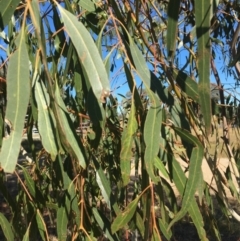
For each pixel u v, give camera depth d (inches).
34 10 10.1
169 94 14.2
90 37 11.7
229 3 26.3
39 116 12.2
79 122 17.5
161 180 15.6
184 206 13.7
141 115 14.2
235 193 26.0
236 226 57.1
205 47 11.2
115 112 23.3
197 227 14.7
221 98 26.4
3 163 10.2
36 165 26.3
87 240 16.4
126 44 14.4
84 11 17.1
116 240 17.7
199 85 11.4
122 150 13.4
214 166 21.4
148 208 14.6
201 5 11.1
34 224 19.5
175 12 12.1
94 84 11.4
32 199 19.2
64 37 17.1
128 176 13.3
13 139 10.3
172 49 12.3
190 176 13.8
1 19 11.5
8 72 10.4
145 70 14.0
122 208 21.7
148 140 12.9
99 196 26.1
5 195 19.8
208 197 21.9
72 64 16.0
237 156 30.6
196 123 17.8
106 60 14.6
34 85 12.3
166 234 15.3
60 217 17.2
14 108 10.4
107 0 15.6
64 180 17.3
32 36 17.5
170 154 15.4
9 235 17.6
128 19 16.5
